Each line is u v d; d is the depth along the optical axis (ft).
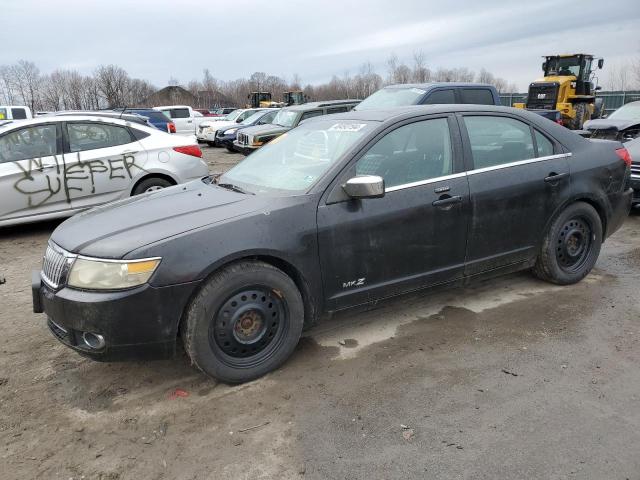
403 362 11.35
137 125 24.59
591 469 7.97
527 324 12.97
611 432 8.81
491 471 8.00
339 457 8.46
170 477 8.20
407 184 12.02
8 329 13.75
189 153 25.30
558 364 11.05
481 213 12.94
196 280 9.74
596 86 67.00
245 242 10.12
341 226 11.14
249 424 9.42
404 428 9.11
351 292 11.62
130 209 11.48
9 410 10.09
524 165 13.71
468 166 12.88
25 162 21.80
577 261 15.35
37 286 10.53
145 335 9.64
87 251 9.81
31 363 11.91
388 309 14.12
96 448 8.94
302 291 11.23
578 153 14.82
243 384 10.72
